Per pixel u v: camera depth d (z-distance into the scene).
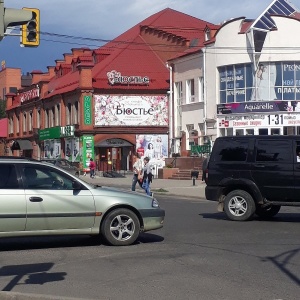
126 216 12.19
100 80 54.12
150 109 54.81
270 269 9.79
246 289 8.45
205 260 10.59
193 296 8.08
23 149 67.62
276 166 16.08
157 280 9.05
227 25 43.53
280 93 42.34
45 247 12.24
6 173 11.60
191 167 43.16
